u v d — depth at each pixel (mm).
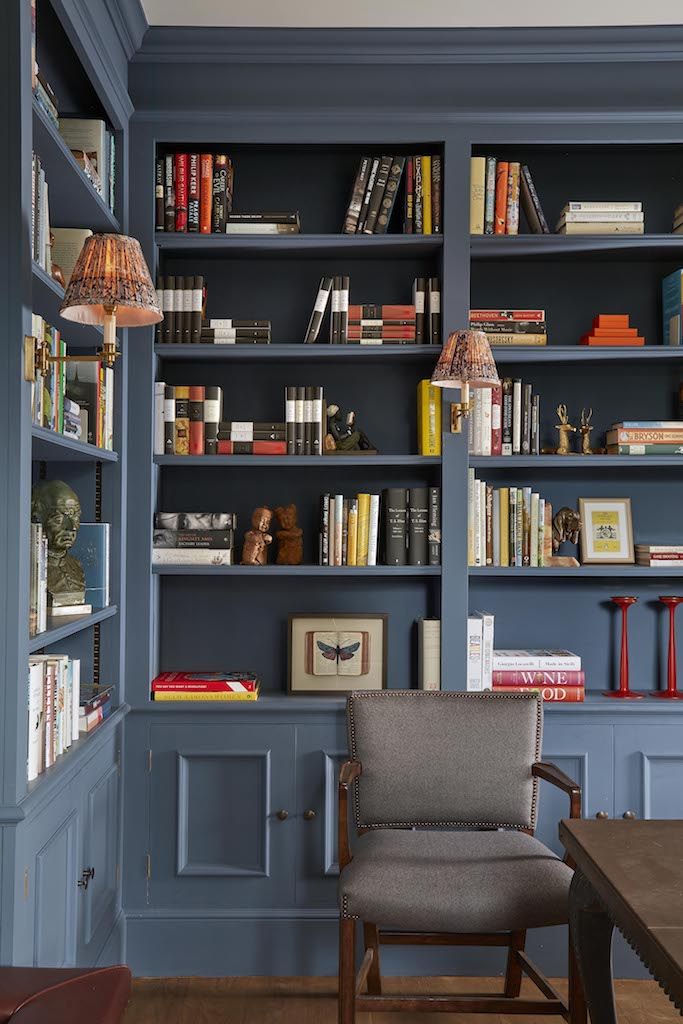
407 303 3426
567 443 3318
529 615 3455
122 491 3088
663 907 1618
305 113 3111
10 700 2002
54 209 2836
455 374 2750
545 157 3436
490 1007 2457
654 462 3180
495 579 3453
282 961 3107
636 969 3084
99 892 2805
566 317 3455
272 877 3129
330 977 3104
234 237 3131
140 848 3119
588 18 3041
